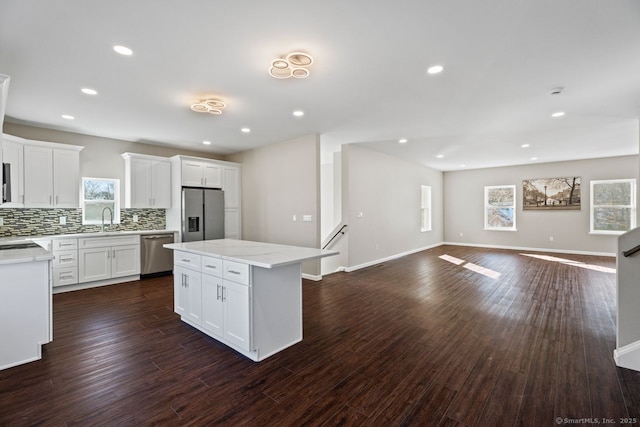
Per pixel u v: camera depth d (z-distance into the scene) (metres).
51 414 1.75
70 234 4.47
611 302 3.82
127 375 2.18
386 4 1.83
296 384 2.07
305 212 5.16
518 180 8.52
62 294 4.20
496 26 2.07
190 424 1.68
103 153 5.07
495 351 2.54
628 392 1.95
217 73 2.74
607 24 2.03
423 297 4.11
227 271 2.57
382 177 6.91
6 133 4.11
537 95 3.29
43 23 1.99
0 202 2.47
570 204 7.75
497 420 1.70
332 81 2.93
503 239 8.80
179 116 3.95
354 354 2.51
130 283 4.82
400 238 7.62
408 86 3.05
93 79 2.84
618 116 4.03
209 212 5.79
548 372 2.20
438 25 2.05
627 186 7.03
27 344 2.35
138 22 1.99
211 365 2.33
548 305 3.72
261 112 3.83
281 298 2.62
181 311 3.19
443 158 7.51
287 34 2.15
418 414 1.76
